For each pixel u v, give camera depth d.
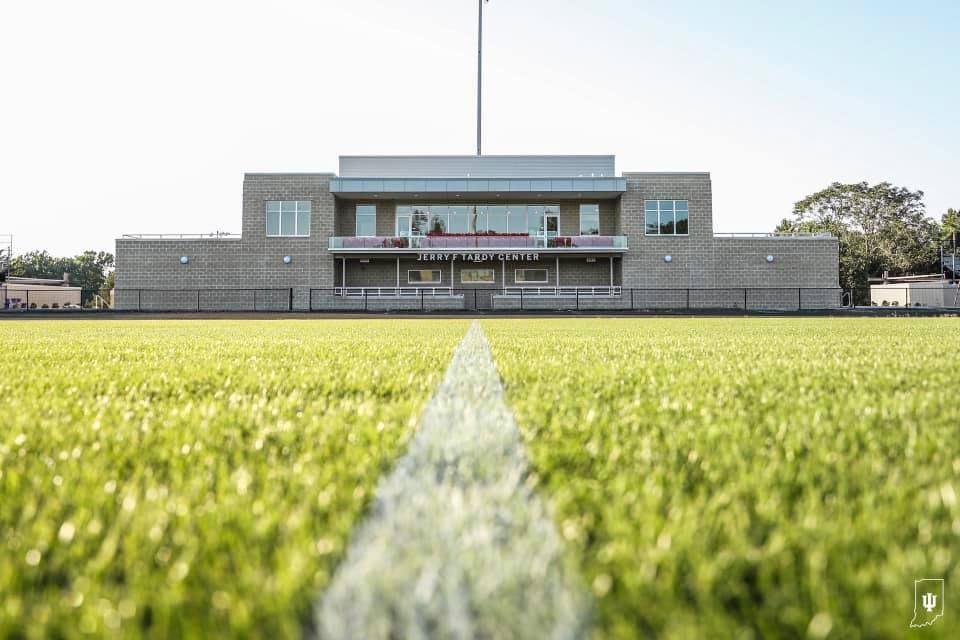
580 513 0.75
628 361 3.12
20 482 0.93
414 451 1.10
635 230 27.09
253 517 0.74
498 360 3.19
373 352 3.87
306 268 26.77
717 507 0.77
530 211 28.70
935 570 0.56
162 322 14.02
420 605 0.51
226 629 0.49
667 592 0.54
